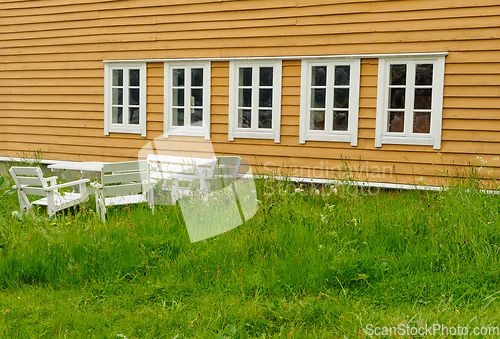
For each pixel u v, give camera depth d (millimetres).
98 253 4672
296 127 7863
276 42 7887
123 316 3857
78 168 6938
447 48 6832
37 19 9820
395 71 7230
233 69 8211
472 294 3898
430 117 7047
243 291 4082
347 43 7414
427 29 6926
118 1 9055
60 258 4637
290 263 4324
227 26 8211
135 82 9125
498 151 6652
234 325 3607
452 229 4781
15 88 10188
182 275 4438
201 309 3875
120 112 9281
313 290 4086
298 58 7711
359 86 7395
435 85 6938
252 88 8133
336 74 7598
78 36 9477
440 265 4355
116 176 6066
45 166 9977
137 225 5414
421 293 3969
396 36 7113
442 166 6969
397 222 5129
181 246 4902
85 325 3672
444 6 6809
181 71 8719
